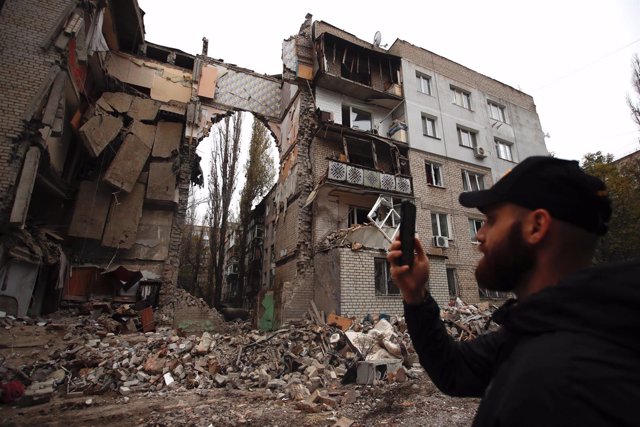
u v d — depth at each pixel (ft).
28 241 26.58
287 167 50.60
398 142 47.75
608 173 56.90
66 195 38.01
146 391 18.21
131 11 45.78
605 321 1.60
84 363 20.18
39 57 28.19
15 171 25.20
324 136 45.34
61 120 29.55
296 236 42.78
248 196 75.61
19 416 14.37
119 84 44.01
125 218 40.16
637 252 50.29
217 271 65.57
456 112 55.88
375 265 37.83
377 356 20.33
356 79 50.93
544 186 2.33
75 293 35.40
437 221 47.91
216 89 51.70
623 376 1.36
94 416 14.25
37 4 29.32
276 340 25.30
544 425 1.38
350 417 13.65
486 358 3.29
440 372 3.48
